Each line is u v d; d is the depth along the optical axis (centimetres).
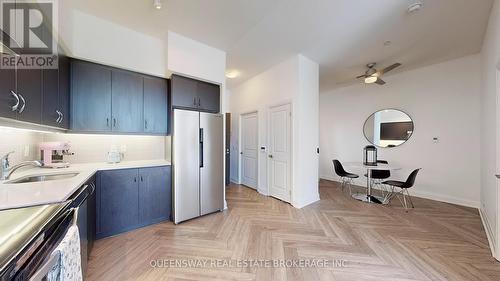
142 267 183
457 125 365
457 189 365
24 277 66
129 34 266
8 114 129
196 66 300
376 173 429
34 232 79
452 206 352
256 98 461
